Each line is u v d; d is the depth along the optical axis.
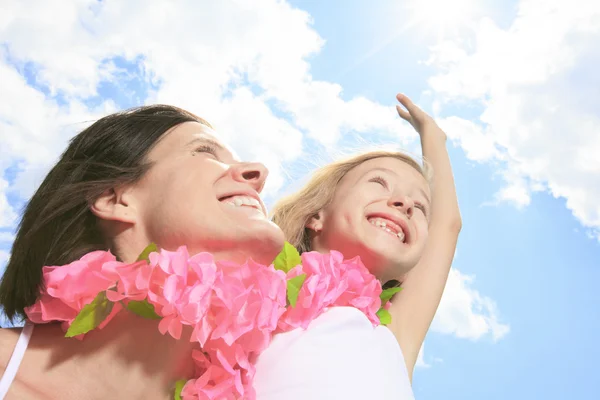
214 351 1.12
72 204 1.30
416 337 1.70
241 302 1.08
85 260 1.14
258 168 1.31
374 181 1.72
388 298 1.67
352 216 1.65
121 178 1.28
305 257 1.38
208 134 1.39
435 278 1.80
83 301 1.11
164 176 1.27
